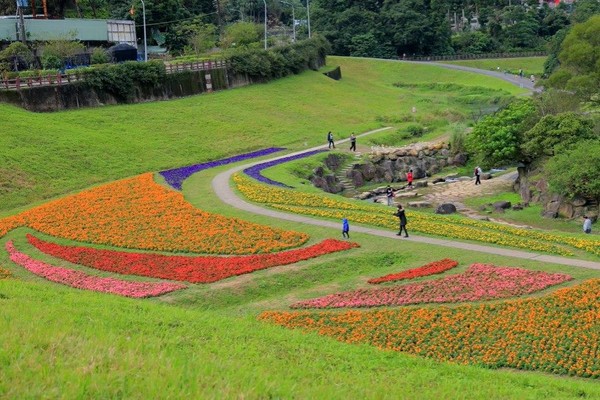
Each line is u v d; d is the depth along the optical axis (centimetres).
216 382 1681
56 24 10206
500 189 6562
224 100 9631
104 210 4991
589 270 3500
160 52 12962
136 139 7394
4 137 6369
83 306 2672
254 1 18925
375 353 2522
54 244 4309
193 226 4553
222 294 3447
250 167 6612
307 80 12019
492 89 13050
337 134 8888
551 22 18762
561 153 5475
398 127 9538
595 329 2833
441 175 7506
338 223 4575
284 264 3822
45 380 1551
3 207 5288
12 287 2952
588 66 8088
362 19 17612
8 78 7912
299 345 2447
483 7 19275
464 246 4019
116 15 13425
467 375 2356
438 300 3200
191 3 15738
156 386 1573
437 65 15888
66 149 6544
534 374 2581
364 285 3481
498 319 2964
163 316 2634
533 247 3944
